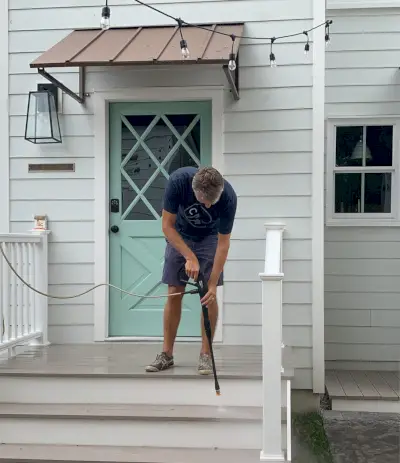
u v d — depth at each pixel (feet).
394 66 20.57
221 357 15.28
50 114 17.11
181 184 12.67
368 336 20.75
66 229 17.52
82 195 17.48
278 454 11.39
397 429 16.33
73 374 13.53
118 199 17.66
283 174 16.90
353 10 20.58
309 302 16.75
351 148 20.95
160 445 12.51
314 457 14.34
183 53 13.47
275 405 11.38
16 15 17.66
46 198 17.58
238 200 17.01
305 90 16.84
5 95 17.66
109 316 17.66
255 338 16.97
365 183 21.02
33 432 12.79
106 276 17.47
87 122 17.46
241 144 17.01
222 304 17.03
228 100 17.03
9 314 15.19
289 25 16.88
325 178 20.83
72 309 17.47
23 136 17.65
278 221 16.90
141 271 17.63
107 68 17.31
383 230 20.71
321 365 16.58
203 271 13.62
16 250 15.61
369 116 20.58
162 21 17.28
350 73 20.70
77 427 12.70
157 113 17.51
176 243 12.80
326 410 17.72
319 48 16.72
